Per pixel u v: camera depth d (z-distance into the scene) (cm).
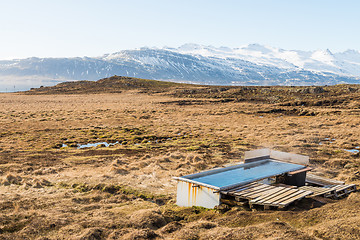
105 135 3644
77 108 7225
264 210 1131
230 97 9894
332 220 977
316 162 2245
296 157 1767
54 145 2977
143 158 2306
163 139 3431
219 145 2908
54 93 12700
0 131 3791
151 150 2705
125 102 9062
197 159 2242
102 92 12788
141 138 3491
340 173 1959
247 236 865
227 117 5697
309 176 1748
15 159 2231
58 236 936
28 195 1430
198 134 3709
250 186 1313
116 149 2730
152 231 940
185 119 5344
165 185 1670
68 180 1706
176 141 3206
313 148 2762
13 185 1579
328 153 2558
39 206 1279
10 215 1123
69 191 1533
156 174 1861
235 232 895
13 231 1008
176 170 1977
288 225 940
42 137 3453
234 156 2453
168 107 7769
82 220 1084
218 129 4166
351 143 3020
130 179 1728
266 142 3102
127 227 1015
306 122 4872
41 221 1047
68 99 10044
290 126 4372
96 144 3166
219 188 1214
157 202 1432
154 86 15000
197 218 1125
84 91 13150
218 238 863
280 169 1608
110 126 4466
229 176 1476
